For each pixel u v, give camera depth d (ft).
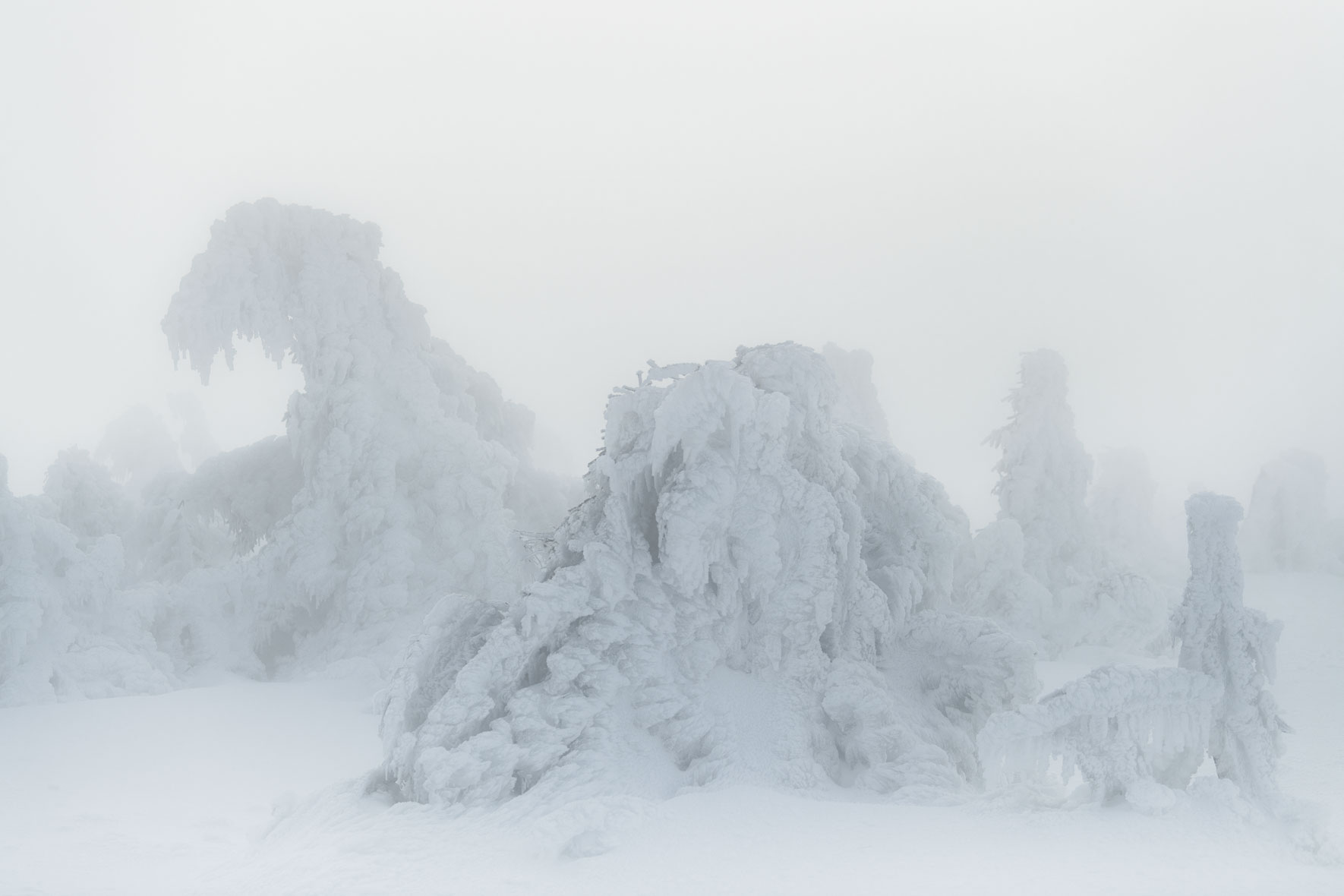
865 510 62.39
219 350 116.26
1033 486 130.93
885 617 55.57
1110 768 39.60
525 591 50.44
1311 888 31.99
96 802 56.13
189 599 109.60
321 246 120.88
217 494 129.18
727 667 52.65
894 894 31.99
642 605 51.29
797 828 38.86
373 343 121.70
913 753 47.75
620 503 52.54
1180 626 41.22
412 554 115.55
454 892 35.24
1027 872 33.42
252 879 39.29
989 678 54.29
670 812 40.91
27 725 72.59
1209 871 33.53
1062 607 119.44
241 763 65.51
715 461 52.65
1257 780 38.63
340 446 115.44
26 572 88.43
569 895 34.22
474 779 43.98
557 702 47.34
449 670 50.60
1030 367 134.00
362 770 64.90
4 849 47.03
